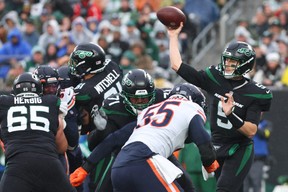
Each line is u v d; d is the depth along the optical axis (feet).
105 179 74.38
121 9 150.61
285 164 112.47
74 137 74.28
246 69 74.69
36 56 131.13
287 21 143.23
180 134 68.54
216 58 144.15
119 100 73.41
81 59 75.56
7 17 144.56
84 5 152.15
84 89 75.41
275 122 112.98
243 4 154.71
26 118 70.28
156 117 69.15
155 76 124.36
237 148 75.92
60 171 69.87
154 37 138.82
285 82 124.16
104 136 72.95
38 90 71.92
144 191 67.00
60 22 147.95
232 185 74.95
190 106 69.46
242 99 75.05
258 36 143.13
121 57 131.03
